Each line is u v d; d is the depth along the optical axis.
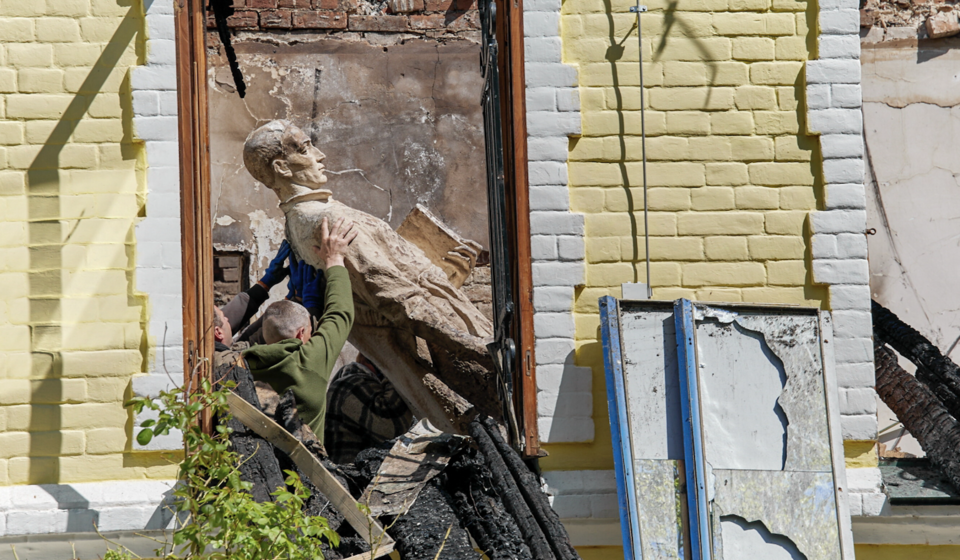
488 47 20.66
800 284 20.08
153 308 18.81
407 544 15.89
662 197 20.20
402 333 23.77
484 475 17.88
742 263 20.09
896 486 19.75
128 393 18.59
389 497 17.08
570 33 20.47
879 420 29.75
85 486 18.23
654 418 17.83
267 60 35.25
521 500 16.84
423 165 35.28
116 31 19.52
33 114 19.25
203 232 19.34
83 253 18.94
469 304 24.88
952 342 30.78
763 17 20.75
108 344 18.70
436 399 23.53
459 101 35.81
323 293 23.72
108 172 19.20
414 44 36.03
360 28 35.84
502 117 20.59
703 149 20.34
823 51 20.62
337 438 24.31
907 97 32.06
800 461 17.84
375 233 24.36
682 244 20.08
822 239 20.14
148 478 18.41
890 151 31.75
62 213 19.03
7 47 19.36
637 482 17.42
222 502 12.91
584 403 19.48
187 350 18.59
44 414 18.45
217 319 22.78
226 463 14.00
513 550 16.12
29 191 19.05
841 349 19.83
